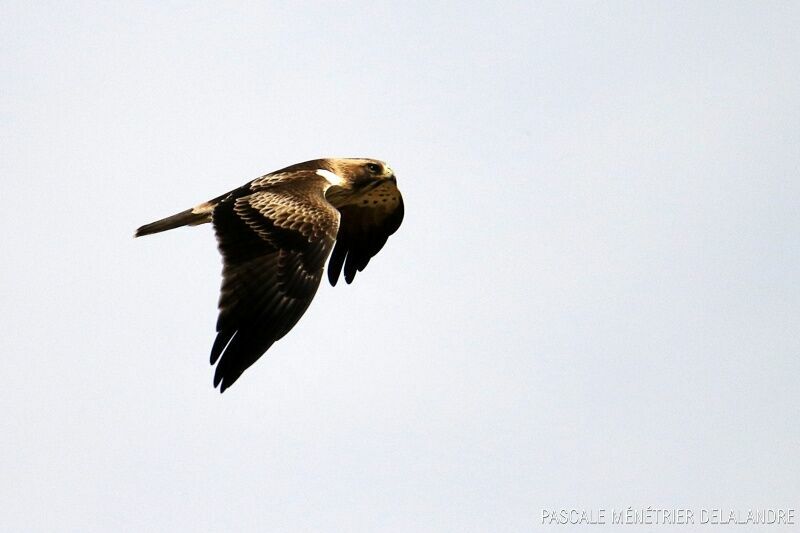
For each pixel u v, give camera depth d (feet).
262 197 56.85
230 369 53.78
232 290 54.90
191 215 59.67
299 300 55.01
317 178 58.95
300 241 55.62
